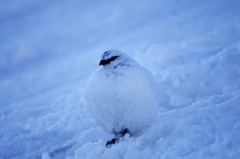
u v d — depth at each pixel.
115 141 6.65
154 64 12.95
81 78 16.59
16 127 10.28
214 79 9.45
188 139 5.64
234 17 16.95
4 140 9.27
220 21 17.19
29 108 13.08
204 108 6.84
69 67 21.25
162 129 6.52
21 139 8.86
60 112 10.88
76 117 9.77
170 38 17.16
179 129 6.22
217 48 12.87
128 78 6.28
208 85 9.39
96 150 6.52
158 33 20.45
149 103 6.42
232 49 11.00
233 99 6.99
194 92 9.30
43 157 7.00
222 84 9.21
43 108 12.62
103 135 7.97
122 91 6.22
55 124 9.68
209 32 15.06
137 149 6.14
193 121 6.40
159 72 11.55
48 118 10.59
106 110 6.39
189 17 22.16
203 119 6.25
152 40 18.47
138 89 6.28
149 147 5.97
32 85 19.77
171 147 5.60
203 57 12.05
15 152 8.45
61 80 18.16
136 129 6.76
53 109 11.93
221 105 6.79
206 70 9.84
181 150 5.39
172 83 10.05
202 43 13.94
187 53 13.41
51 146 8.24
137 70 6.46
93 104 6.43
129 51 17.34
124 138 6.61
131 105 6.30
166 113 7.78
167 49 13.52
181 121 6.48
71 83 16.20
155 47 13.77
